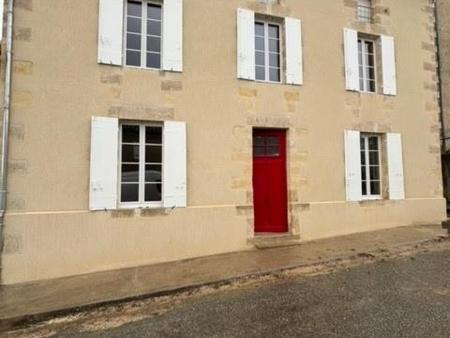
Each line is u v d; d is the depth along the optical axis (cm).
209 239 580
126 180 559
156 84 568
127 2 579
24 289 442
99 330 334
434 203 784
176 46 579
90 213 516
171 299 404
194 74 593
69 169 515
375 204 721
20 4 507
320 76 691
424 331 302
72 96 524
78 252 507
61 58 523
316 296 390
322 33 699
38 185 500
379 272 465
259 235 634
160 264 536
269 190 662
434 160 798
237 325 328
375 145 764
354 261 520
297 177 657
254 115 631
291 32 665
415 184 772
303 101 671
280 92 654
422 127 793
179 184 566
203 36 604
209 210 584
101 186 523
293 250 586
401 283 421
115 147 535
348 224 690
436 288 402
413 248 581
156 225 550
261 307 367
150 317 358
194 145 586
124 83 550
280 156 666
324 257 532
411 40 798
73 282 463
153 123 571
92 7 544
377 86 760
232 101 616
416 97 792
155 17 593
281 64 672
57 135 513
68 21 530
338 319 331
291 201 649
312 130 675
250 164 621
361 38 760
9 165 488
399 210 744
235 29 628
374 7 767
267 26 675
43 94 511
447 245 601
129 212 536
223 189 600
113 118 537
